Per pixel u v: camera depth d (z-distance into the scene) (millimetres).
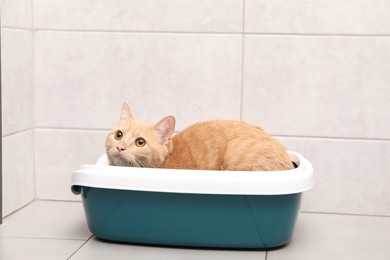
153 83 2396
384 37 2299
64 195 2498
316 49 2326
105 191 1900
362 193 2377
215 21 2346
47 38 2420
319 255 1902
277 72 2348
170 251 1909
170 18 2361
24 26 2350
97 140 2451
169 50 2377
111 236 1955
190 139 2039
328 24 2309
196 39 2361
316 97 2346
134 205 1893
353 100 2334
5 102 2199
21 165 2365
